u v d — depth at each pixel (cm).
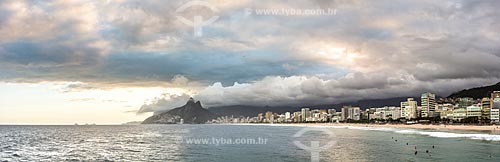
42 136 18400
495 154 7831
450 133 16762
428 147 9544
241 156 7875
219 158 7606
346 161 6856
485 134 15362
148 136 18088
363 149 9188
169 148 10250
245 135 18612
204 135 19012
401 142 11612
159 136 18038
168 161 7325
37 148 10888
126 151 9556
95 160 7738
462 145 10075
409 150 8825
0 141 14250
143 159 7744
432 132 18400
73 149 10406
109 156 8406
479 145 10019
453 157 7362
